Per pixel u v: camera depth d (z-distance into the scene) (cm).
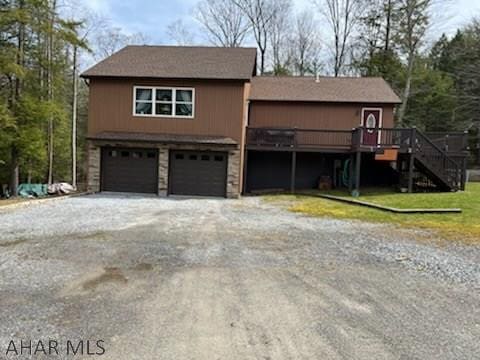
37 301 459
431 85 3022
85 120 2948
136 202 1387
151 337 374
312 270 597
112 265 605
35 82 1745
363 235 855
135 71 1664
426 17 2797
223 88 1633
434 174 1559
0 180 1870
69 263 611
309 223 1002
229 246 743
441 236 842
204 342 365
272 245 757
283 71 3616
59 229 872
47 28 1670
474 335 391
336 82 2097
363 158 1828
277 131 1719
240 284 527
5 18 1504
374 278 564
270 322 411
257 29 3750
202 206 1321
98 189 1639
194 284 524
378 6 3012
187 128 1652
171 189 1628
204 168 1619
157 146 1608
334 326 405
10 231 847
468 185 1881
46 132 2034
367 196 1483
